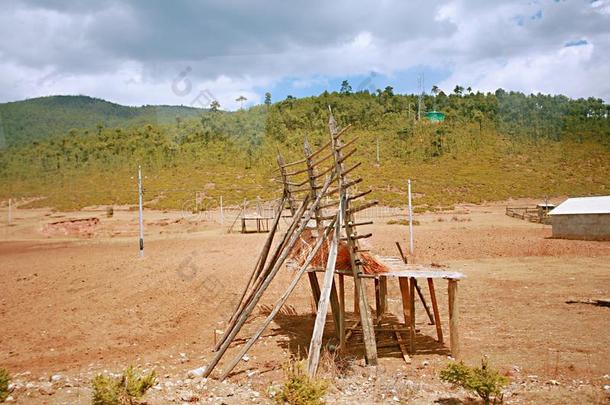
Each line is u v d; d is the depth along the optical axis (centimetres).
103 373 758
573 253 2195
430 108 12800
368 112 11431
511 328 986
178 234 3716
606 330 953
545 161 9562
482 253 2214
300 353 862
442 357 824
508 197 6769
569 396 624
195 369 773
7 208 5769
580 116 12606
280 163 1023
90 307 1242
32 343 941
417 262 1942
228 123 9600
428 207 5569
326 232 830
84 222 4103
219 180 6956
